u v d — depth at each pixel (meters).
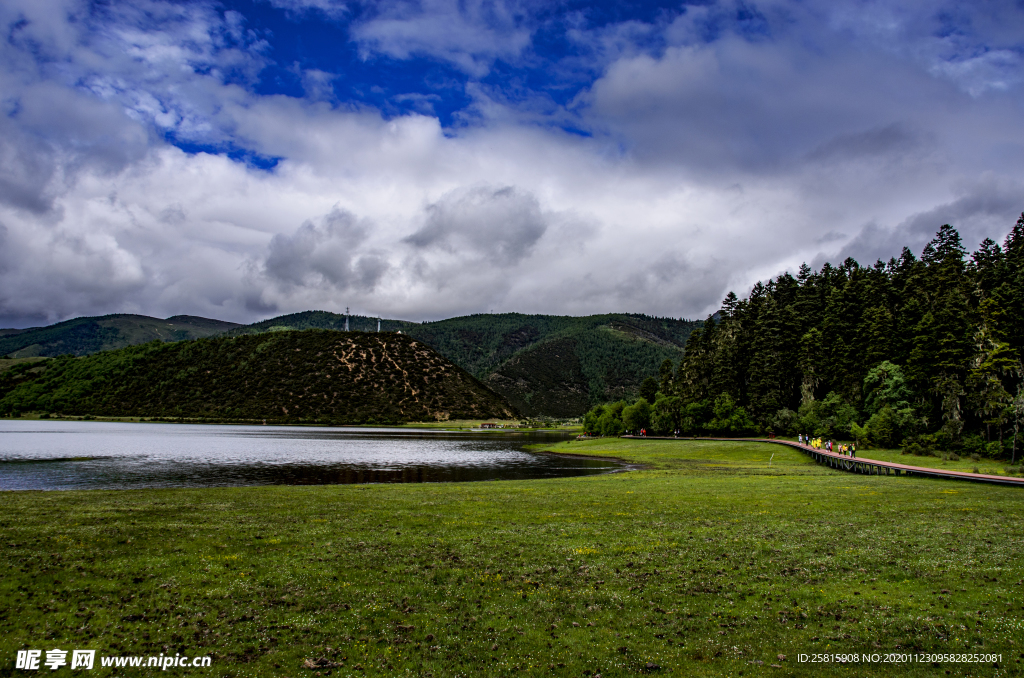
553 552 20.39
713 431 103.94
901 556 19.22
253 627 13.43
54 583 15.95
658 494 36.75
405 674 11.43
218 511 28.56
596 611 14.76
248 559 18.94
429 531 23.95
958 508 29.67
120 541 20.80
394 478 53.84
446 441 121.62
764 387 101.75
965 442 68.50
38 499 32.19
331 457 76.25
